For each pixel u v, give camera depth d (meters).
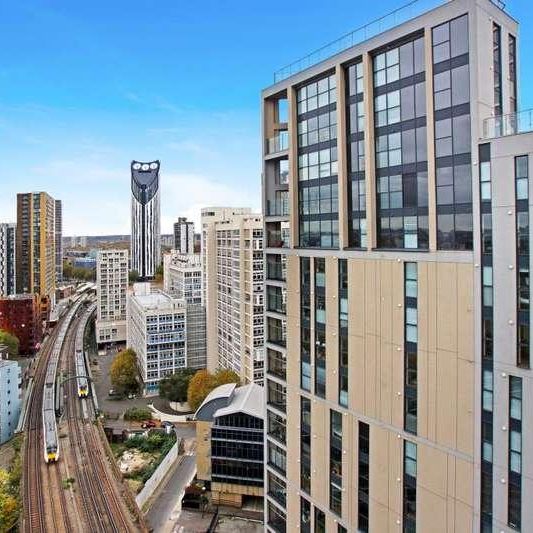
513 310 29.05
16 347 164.75
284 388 49.69
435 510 34.09
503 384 29.77
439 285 32.94
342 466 41.31
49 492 84.31
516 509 29.59
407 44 34.84
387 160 36.72
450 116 32.00
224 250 125.94
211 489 80.38
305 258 44.34
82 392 135.38
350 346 39.81
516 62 33.72
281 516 50.34
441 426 33.31
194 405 117.88
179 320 141.88
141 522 73.88
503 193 29.17
